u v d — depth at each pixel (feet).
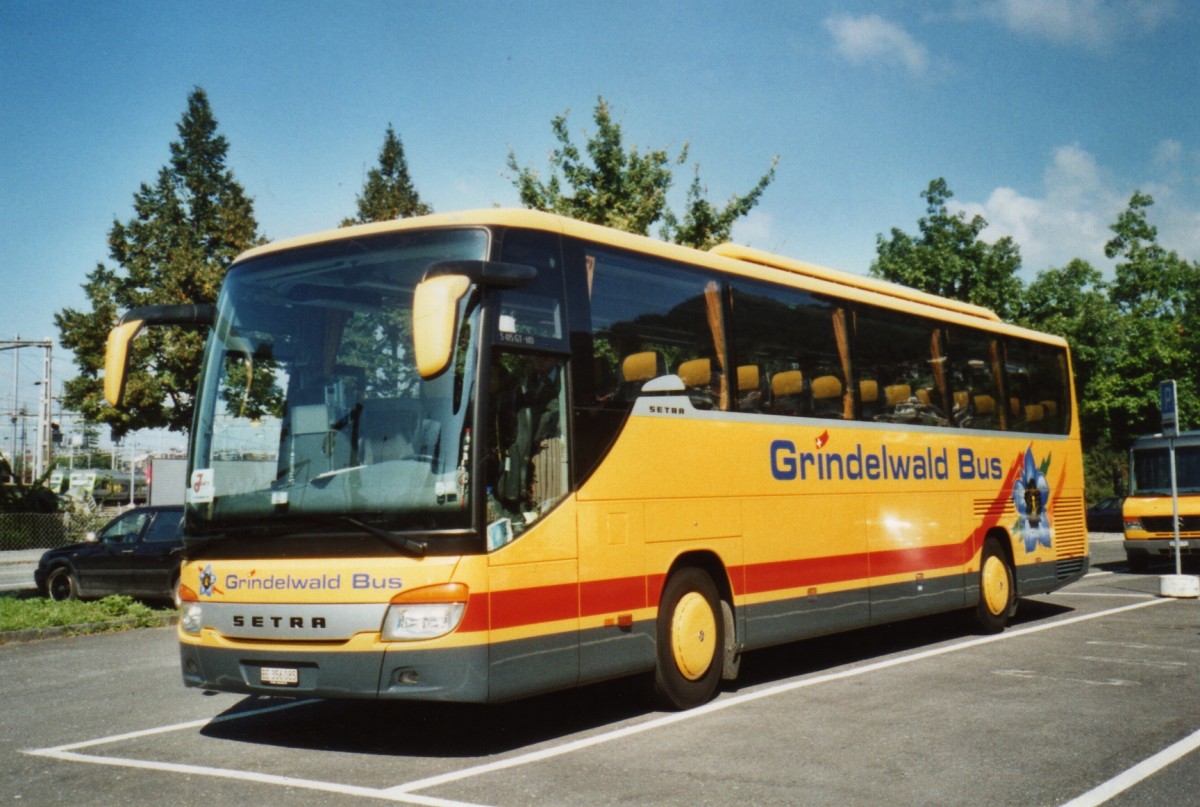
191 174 160.25
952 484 41.22
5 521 120.16
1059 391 49.88
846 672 33.78
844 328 36.65
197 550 24.88
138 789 20.95
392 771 22.22
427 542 22.59
